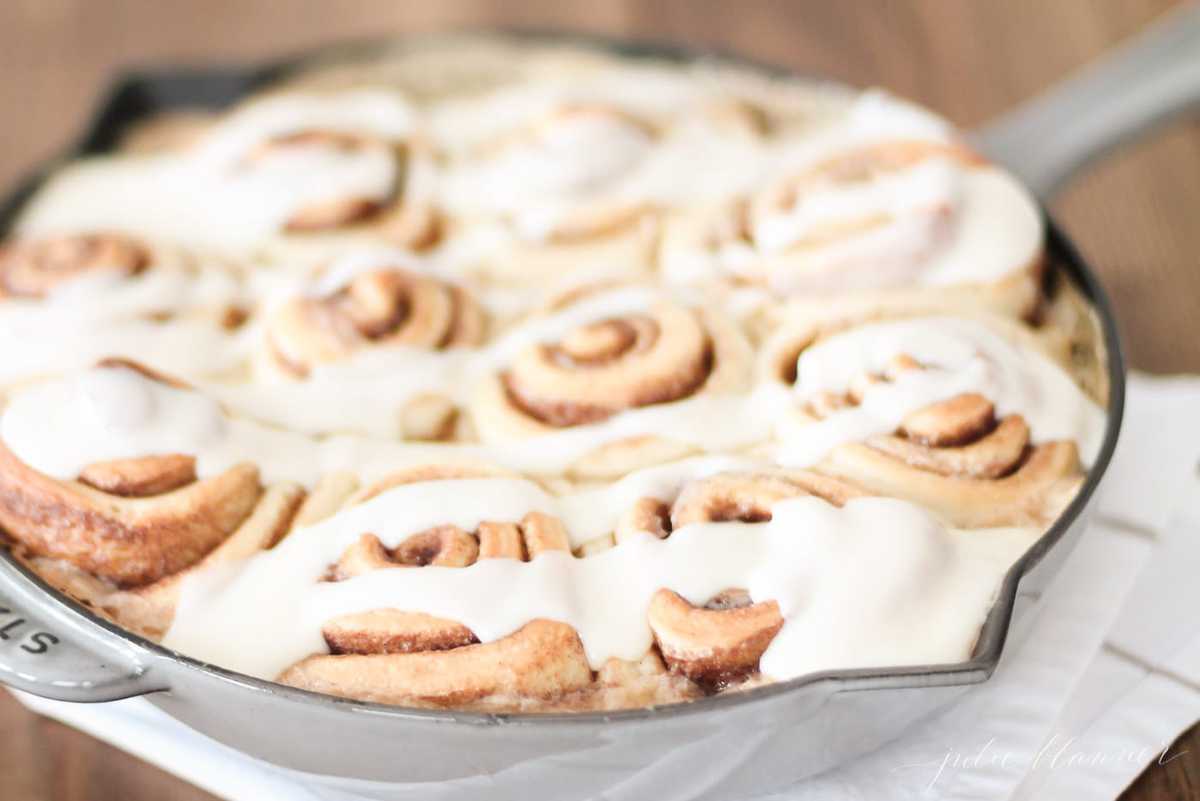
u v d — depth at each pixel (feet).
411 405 2.10
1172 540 2.14
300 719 1.80
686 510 1.96
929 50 2.92
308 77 2.53
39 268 2.23
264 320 2.19
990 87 2.85
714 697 1.78
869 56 2.92
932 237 2.17
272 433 2.06
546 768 1.82
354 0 3.08
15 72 2.93
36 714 2.05
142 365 2.07
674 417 2.04
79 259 2.24
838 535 1.90
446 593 1.88
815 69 2.89
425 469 2.00
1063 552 1.91
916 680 1.79
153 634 1.92
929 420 2.00
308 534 1.95
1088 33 2.93
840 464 1.99
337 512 1.99
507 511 1.95
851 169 2.27
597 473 2.02
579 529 1.97
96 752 2.03
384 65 2.54
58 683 1.82
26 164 2.75
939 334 2.06
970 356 2.05
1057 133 2.38
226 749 1.98
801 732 1.83
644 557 1.91
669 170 2.36
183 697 1.84
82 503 1.96
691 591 1.90
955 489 1.97
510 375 2.11
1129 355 2.46
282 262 2.31
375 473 2.02
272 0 3.09
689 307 2.15
